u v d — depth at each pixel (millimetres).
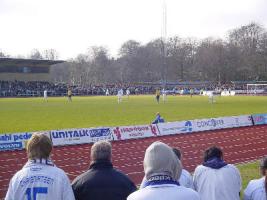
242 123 36625
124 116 41906
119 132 28188
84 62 168000
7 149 23922
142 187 4598
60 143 25641
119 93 66188
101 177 5695
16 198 5316
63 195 5348
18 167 19312
